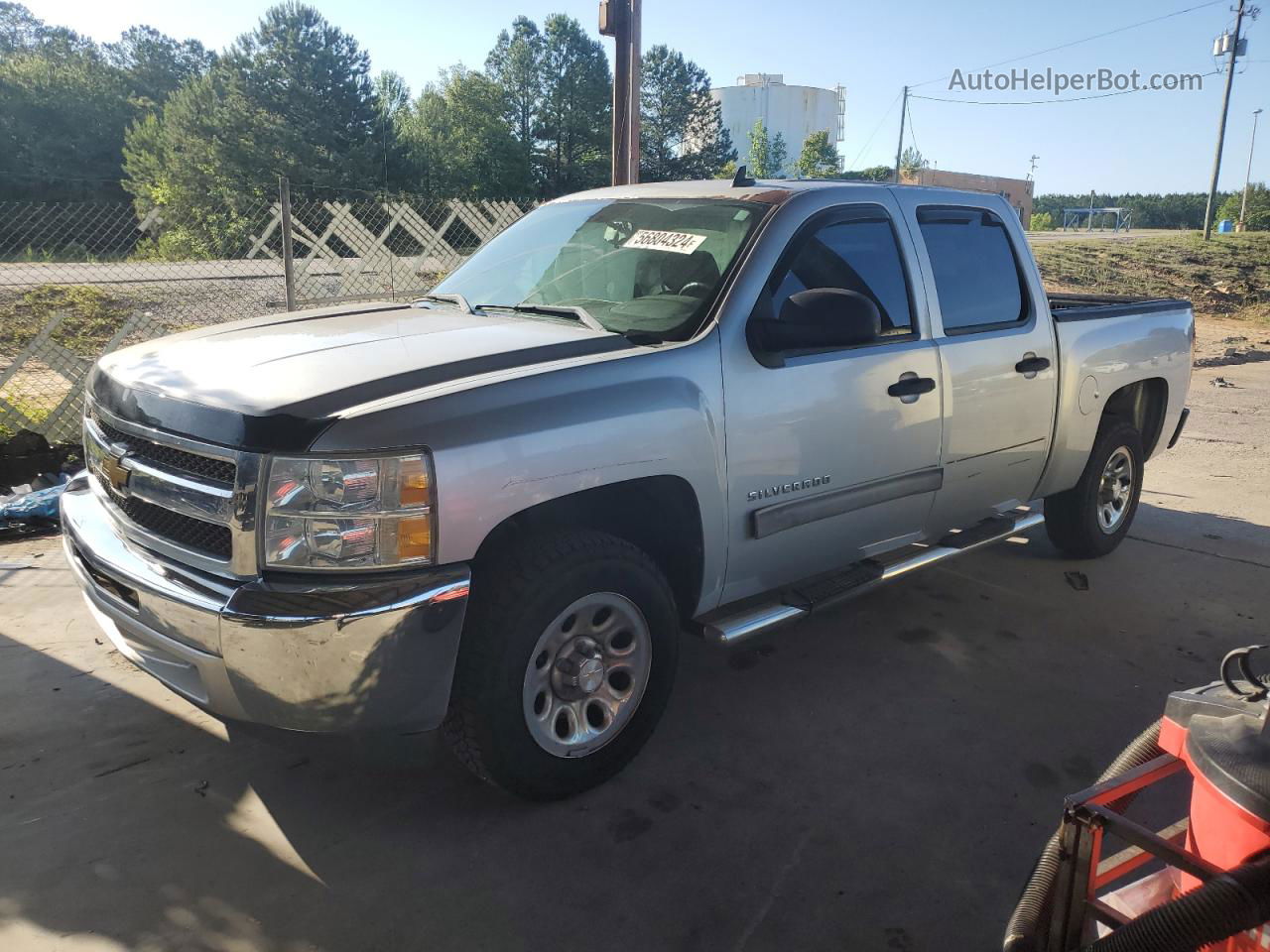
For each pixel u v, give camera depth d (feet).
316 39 181.47
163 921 7.91
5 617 13.79
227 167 168.76
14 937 7.68
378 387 8.59
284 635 7.80
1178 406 18.16
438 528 8.12
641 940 7.85
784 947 7.82
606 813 9.59
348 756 10.51
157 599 8.46
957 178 224.33
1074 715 11.77
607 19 27.58
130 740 10.69
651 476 9.60
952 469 13.17
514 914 8.11
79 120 220.02
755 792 9.99
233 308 35.35
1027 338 14.20
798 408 10.91
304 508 7.94
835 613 14.84
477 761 9.07
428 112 254.27
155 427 8.82
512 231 14.15
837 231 11.91
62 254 37.14
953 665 13.07
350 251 32.04
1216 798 5.25
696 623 11.01
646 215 12.37
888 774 10.37
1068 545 17.08
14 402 24.82
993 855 9.04
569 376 9.16
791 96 394.11
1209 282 86.43
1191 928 4.79
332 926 7.92
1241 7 128.67
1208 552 18.03
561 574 8.94
